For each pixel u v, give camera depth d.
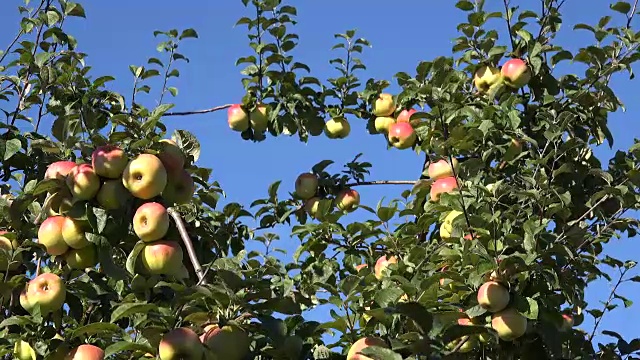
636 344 5.47
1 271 4.96
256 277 4.58
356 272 5.74
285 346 4.09
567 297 5.13
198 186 6.16
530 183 5.59
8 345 4.64
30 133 5.88
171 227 4.61
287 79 7.00
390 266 5.12
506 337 4.48
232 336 3.96
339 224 5.75
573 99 6.30
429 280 4.38
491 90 6.38
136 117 5.06
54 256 4.48
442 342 4.14
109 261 4.34
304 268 5.91
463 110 6.06
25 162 5.73
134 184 4.31
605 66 6.32
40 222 4.78
